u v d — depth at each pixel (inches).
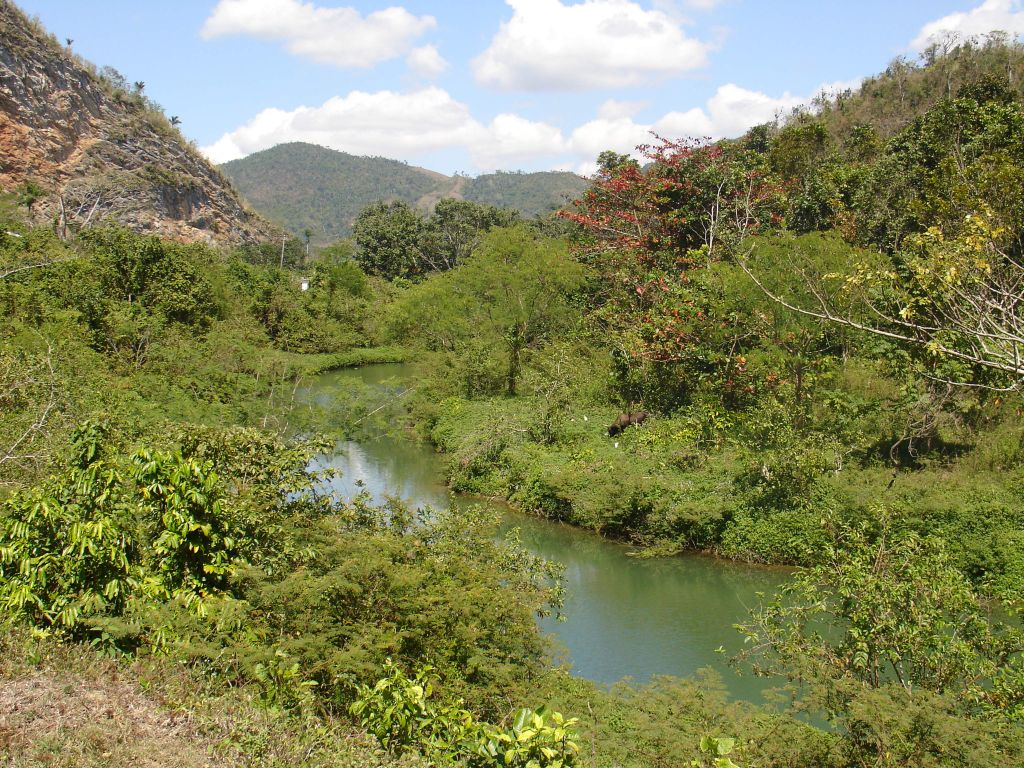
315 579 323.9
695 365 909.2
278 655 274.1
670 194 1207.6
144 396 800.3
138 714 235.1
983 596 538.3
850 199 1191.6
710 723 323.9
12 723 214.2
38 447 471.5
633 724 325.7
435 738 265.7
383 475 936.9
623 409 953.5
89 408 583.5
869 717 281.9
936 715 279.7
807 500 655.8
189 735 231.3
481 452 887.7
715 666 494.3
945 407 717.9
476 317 1221.1
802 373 816.9
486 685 334.0
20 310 856.3
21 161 2110.0
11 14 2240.4
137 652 273.7
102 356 858.8
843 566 396.2
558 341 1162.0
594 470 784.3
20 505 303.6
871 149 1483.8
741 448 748.0
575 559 689.6
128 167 2431.1
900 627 358.3
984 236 354.9
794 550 642.2
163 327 1039.6
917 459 689.6
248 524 350.0
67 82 2325.3
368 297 2113.7
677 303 924.0
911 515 596.7
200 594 307.4
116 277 1128.2
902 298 390.9
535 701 326.6
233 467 420.5
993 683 351.3
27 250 1091.9
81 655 262.4
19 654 251.3
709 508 683.4
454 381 1178.6
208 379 901.2
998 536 565.6
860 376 802.2
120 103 2576.3
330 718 266.5
